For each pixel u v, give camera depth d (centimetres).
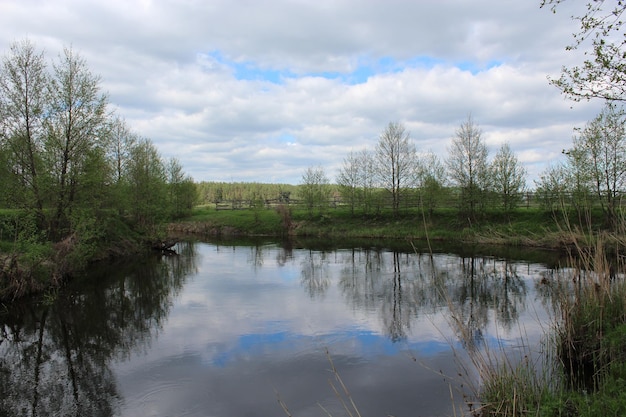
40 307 1780
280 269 2639
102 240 3134
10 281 1778
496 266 2544
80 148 2509
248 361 1145
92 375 1091
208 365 1126
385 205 4862
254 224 5328
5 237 2198
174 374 1076
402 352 1180
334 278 2309
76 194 2544
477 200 3997
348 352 1191
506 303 1683
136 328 1476
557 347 1005
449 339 1270
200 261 3027
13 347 1329
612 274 1138
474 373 1016
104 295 1994
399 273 2431
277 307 1702
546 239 3181
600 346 888
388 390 947
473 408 816
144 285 2208
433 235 4066
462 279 2203
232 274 2484
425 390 940
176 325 1492
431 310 1612
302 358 1156
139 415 878
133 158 3850
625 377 769
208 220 5772
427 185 4388
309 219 5219
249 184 14612
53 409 915
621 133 2711
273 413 867
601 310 933
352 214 5094
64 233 2456
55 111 2441
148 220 3784
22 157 2358
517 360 1038
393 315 1553
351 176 5050
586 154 2792
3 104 2322
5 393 1004
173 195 5981
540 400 742
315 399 920
